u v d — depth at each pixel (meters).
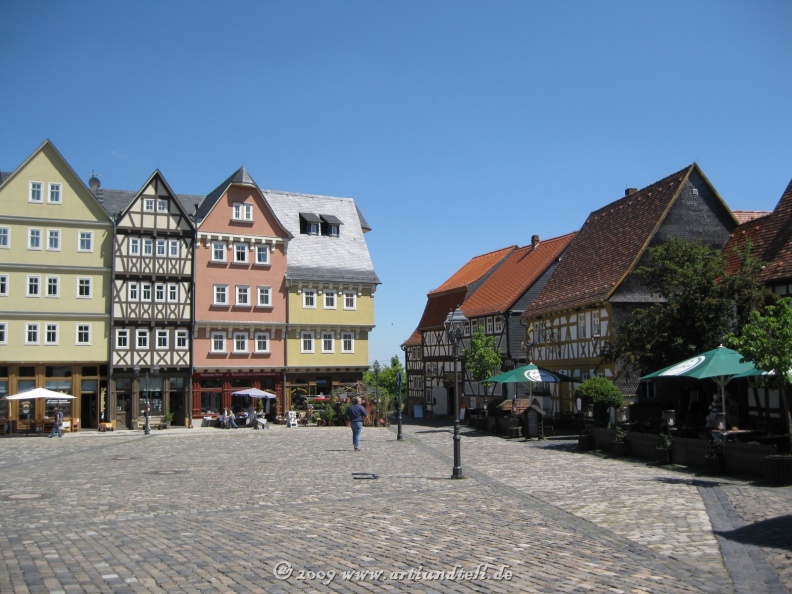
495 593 7.78
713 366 19.70
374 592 7.91
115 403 46.72
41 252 45.72
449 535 10.91
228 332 50.38
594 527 11.40
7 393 44.41
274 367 51.47
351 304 54.75
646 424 24.62
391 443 30.86
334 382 53.75
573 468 20.06
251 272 51.44
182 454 26.83
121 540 10.81
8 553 9.95
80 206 46.78
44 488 17.12
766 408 25.36
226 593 7.91
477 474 18.92
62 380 45.66
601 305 35.28
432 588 8.01
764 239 29.34
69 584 8.32
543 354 43.62
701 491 14.95
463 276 63.09
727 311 25.03
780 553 9.45
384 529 11.45
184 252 49.16
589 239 43.91
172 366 48.12
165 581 8.41
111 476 19.59
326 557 9.53
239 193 51.50
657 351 25.88
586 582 8.16
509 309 48.78
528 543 10.27
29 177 45.78
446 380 59.28
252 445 31.33
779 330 15.80
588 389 26.36
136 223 47.97
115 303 47.06
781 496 13.97
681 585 8.02
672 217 35.44
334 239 56.78
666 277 26.36
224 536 11.05
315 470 20.52
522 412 36.50
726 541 10.20
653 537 10.57
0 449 30.72
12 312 44.66
